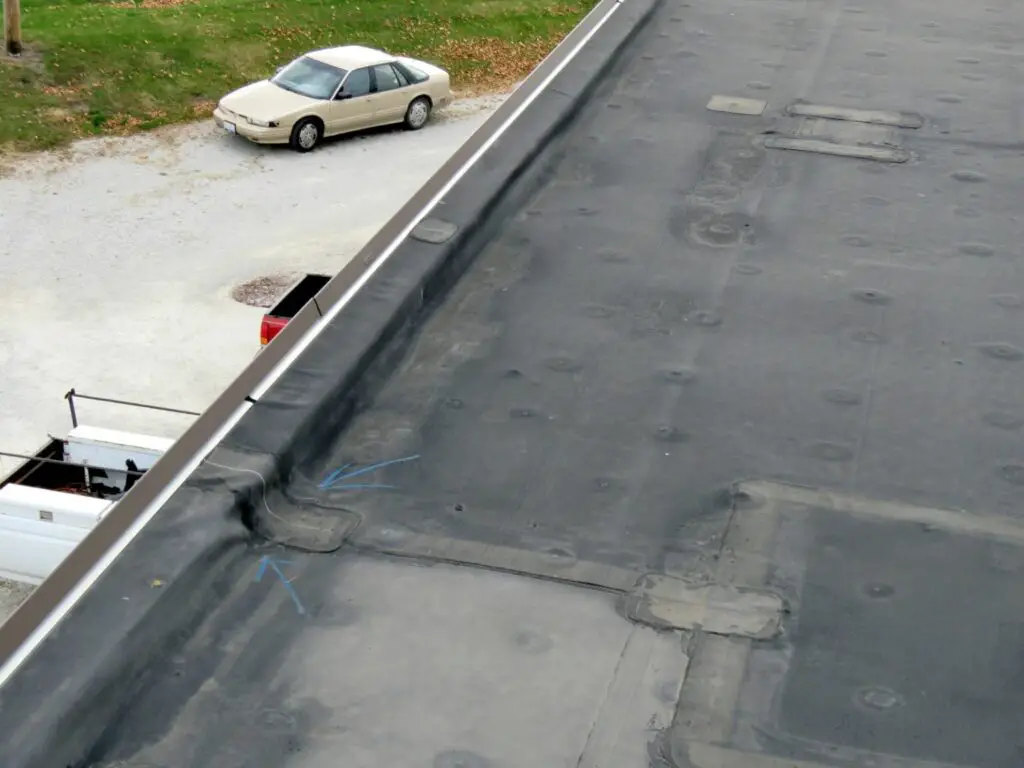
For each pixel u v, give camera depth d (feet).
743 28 29.96
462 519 14.15
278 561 13.35
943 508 14.46
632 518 14.24
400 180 69.62
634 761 11.16
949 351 17.58
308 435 14.90
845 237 20.68
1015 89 26.84
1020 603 13.05
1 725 10.85
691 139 24.22
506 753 11.24
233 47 83.56
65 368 49.37
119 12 87.71
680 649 12.37
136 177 68.33
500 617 12.73
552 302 18.57
